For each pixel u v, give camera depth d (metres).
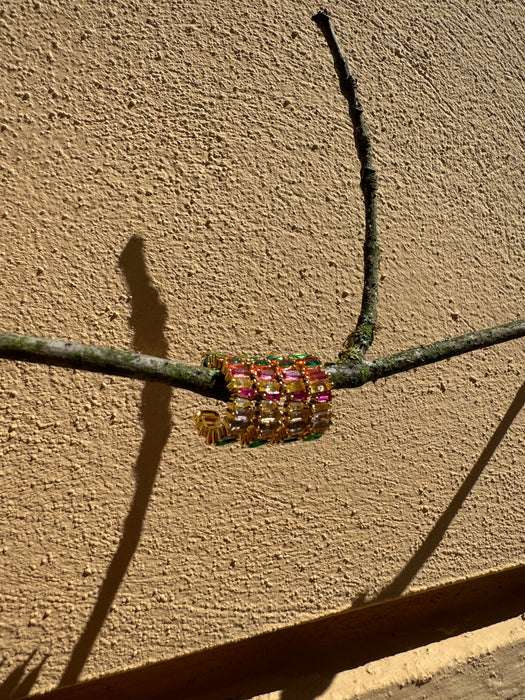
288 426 0.25
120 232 0.29
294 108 0.32
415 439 0.33
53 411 0.28
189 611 0.30
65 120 0.29
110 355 0.25
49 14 0.29
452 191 0.35
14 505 0.28
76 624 0.29
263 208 0.31
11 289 0.28
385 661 0.33
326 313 0.32
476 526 0.34
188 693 0.31
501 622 0.35
